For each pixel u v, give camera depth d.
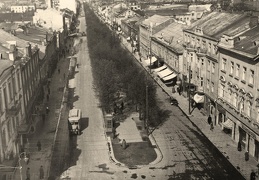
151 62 92.38
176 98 68.62
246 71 43.12
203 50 57.84
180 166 40.81
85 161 42.72
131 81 63.75
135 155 44.12
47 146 47.22
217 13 66.69
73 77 89.50
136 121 56.94
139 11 168.88
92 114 61.06
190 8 141.12
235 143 46.84
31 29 95.75
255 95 40.94
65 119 58.50
